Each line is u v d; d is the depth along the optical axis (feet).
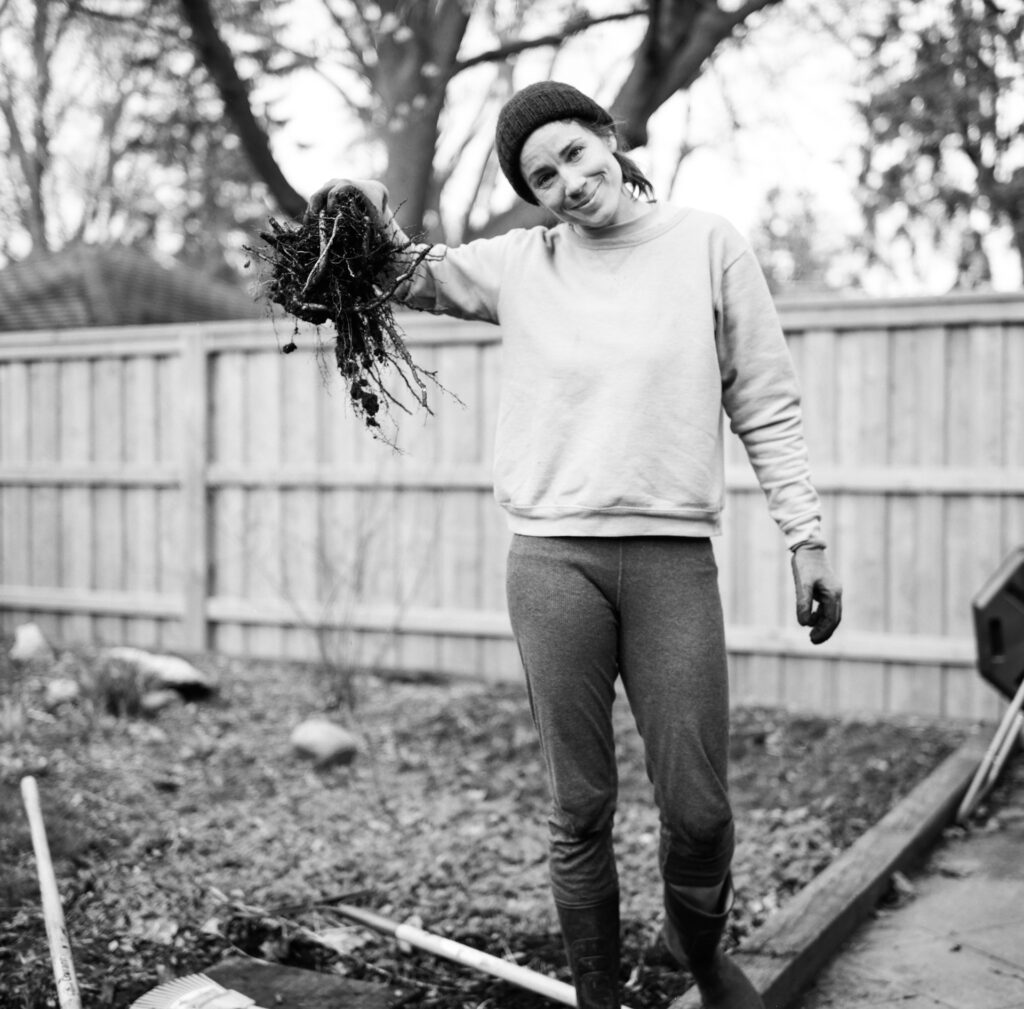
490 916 10.68
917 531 18.61
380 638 22.13
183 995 7.68
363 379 7.13
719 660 6.86
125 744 16.12
